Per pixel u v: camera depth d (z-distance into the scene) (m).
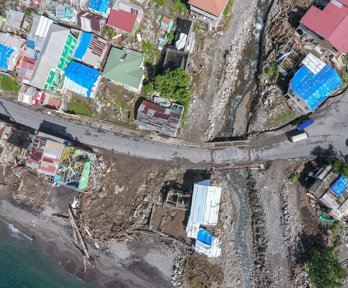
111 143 51.06
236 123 49.44
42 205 52.25
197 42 49.72
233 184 49.09
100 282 50.78
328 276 41.47
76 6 49.75
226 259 48.59
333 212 43.44
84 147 51.34
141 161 50.47
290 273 45.97
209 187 46.84
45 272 52.22
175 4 49.00
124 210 50.38
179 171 49.59
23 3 50.91
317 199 45.50
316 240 45.34
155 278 49.62
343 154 45.78
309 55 44.78
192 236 47.34
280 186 47.06
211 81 49.50
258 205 47.69
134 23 48.19
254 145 48.06
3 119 53.16
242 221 48.81
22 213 52.88
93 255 51.00
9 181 52.78
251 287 47.91
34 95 49.22
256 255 47.97
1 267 53.22
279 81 47.50
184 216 49.06
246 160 48.22
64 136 51.84
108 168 50.88
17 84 52.41
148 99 50.03
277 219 46.91
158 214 49.69
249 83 49.66
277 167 47.25
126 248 50.31
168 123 47.69
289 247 46.22
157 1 49.44
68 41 48.69
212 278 48.53
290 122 47.41
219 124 49.78
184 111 49.25
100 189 50.94
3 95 53.22
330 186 43.22
